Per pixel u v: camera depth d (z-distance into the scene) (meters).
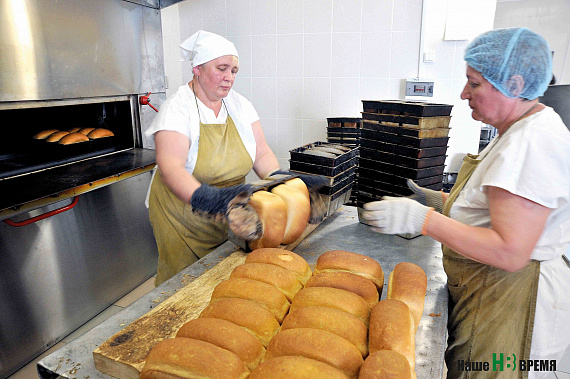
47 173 2.19
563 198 0.91
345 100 2.95
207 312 0.92
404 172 1.55
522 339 1.07
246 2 2.97
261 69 3.07
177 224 1.71
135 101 2.72
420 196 1.46
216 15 3.09
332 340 0.79
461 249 0.97
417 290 1.01
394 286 1.05
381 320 0.86
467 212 1.07
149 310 1.06
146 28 2.67
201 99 1.63
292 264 1.11
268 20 2.95
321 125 3.05
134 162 2.46
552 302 1.04
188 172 1.61
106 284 2.39
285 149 3.20
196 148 1.62
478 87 1.00
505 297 1.06
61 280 2.10
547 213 0.88
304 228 1.39
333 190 1.56
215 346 0.79
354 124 2.48
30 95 2.00
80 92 2.27
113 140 2.74
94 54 2.31
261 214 1.25
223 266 1.25
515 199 0.88
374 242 1.50
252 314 0.89
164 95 2.94
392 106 1.55
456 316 1.17
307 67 2.95
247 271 1.05
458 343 1.17
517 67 0.91
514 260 0.90
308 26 2.87
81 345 0.93
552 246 1.03
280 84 3.06
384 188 1.64
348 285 1.00
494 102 0.99
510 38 0.92
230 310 0.90
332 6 2.78
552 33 3.35
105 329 0.98
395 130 1.55
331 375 0.71
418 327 1.00
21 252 1.87
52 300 2.07
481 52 0.95
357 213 1.81
